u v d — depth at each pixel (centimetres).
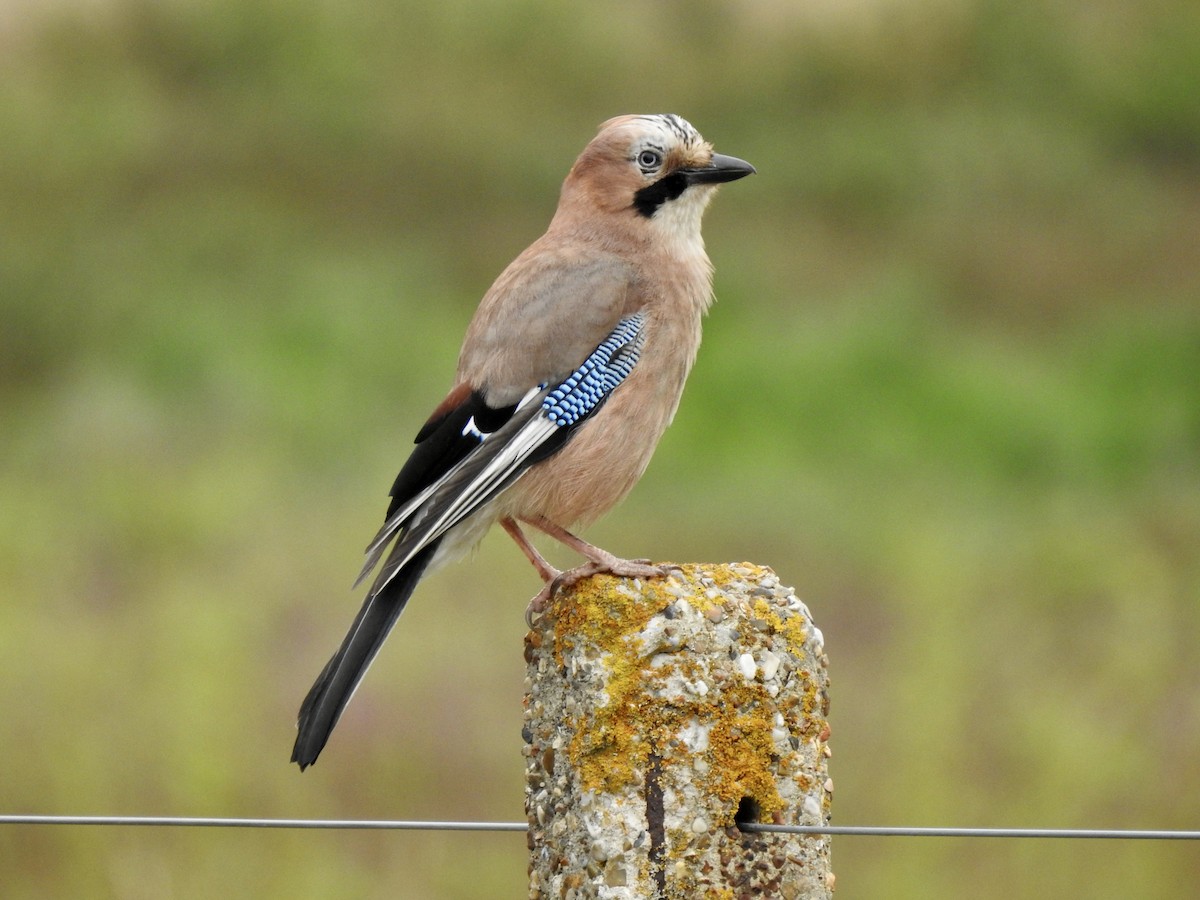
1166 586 1302
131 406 1639
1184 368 1853
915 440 1691
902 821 964
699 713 476
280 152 2448
